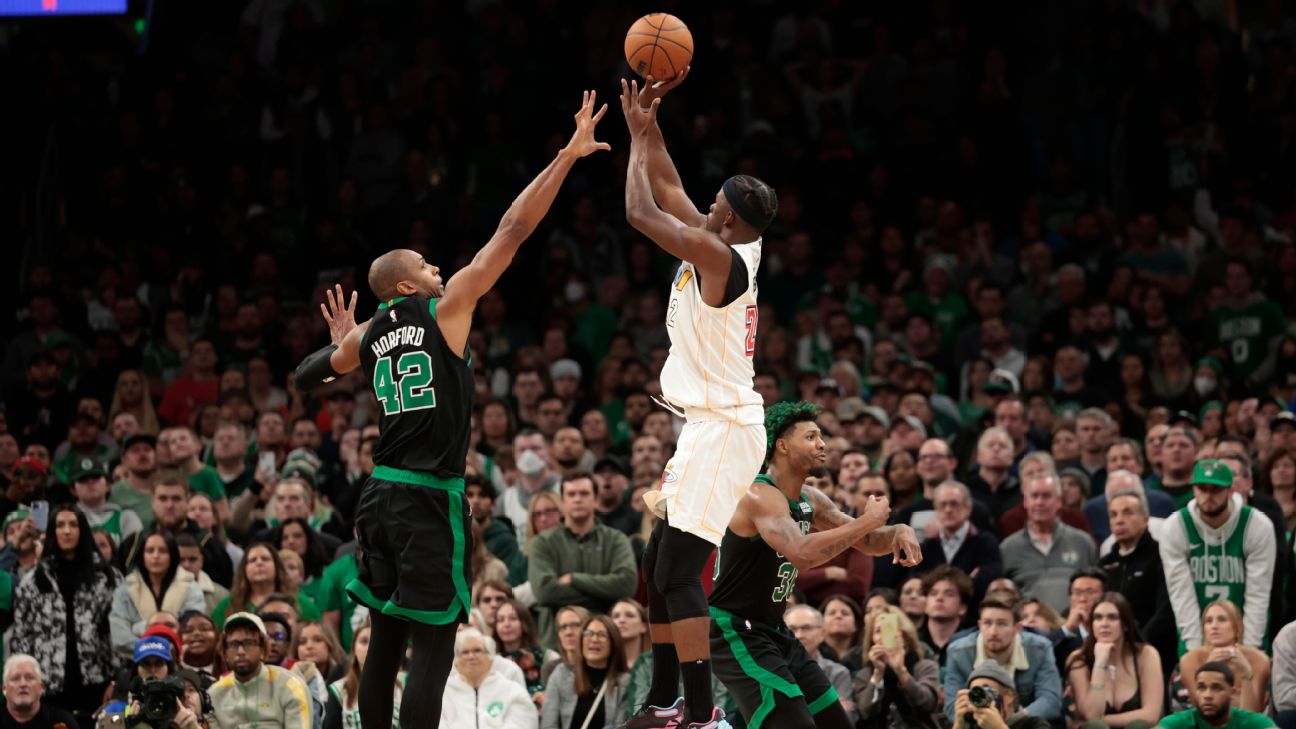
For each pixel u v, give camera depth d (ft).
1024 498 45.55
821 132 74.38
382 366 24.71
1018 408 51.34
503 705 38.09
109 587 43.04
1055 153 71.87
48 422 59.57
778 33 79.36
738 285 24.98
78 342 65.05
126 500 49.93
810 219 71.31
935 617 40.88
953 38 76.28
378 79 76.84
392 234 71.31
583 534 43.98
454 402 24.52
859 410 52.60
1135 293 62.34
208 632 39.75
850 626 40.50
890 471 47.44
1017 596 40.01
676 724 26.43
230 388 60.34
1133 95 72.54
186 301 67.46
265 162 74.13
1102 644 38.42
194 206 72.13
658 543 26.12
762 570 27.89
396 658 24.89
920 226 70.18
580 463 50.85
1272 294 63.31
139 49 56.03
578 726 38.75
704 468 25.21
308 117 75.10
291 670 38.86
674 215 26.27
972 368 59.21
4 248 69.82
